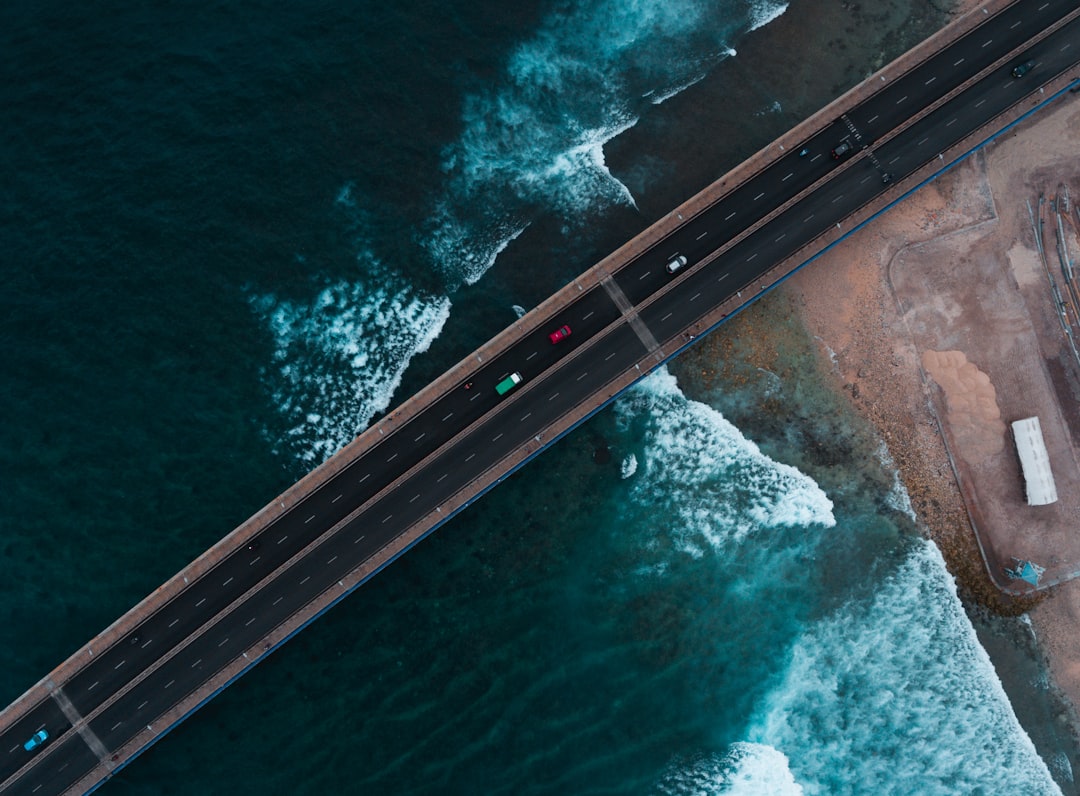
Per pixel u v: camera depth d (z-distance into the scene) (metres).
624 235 105.44
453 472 99.50
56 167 105.19
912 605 104.50
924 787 102.56
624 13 108.88
